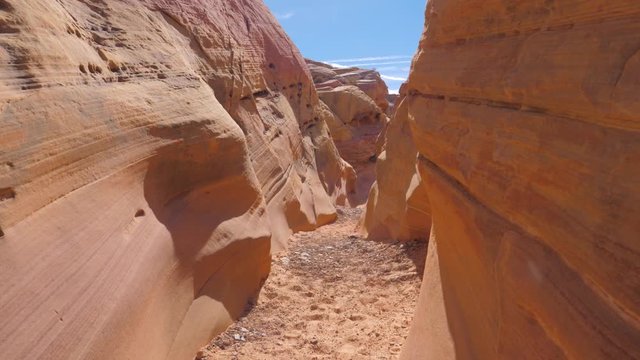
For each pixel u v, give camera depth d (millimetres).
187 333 4891
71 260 3359
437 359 3764
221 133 6195
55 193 3436
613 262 2025
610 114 2176
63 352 3014
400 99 13781
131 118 4727
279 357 5211
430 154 4621
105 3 6137
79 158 3787
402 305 6609
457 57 4156
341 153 25453
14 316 2760
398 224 9273
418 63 5246
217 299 5656
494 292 3104
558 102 2584
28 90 3486
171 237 5016
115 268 3838
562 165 2480
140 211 4621
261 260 6941
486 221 3336
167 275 4734
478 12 3820
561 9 2709
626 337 1962
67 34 4500
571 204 2383
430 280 4629
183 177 5582
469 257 3621
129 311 3840
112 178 4207
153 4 7676
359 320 6219
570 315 2273
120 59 5352
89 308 3363
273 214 9719
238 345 5379
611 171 2121
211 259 5633
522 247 2799
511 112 3096
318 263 8586
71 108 3855
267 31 13992
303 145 15062
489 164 3340
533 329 2631
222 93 8938
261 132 10430
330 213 14484
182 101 5848
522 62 3002
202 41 8836
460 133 3924
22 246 2988
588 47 2393
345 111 26375
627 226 1974
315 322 6176
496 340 2994
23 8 3900
